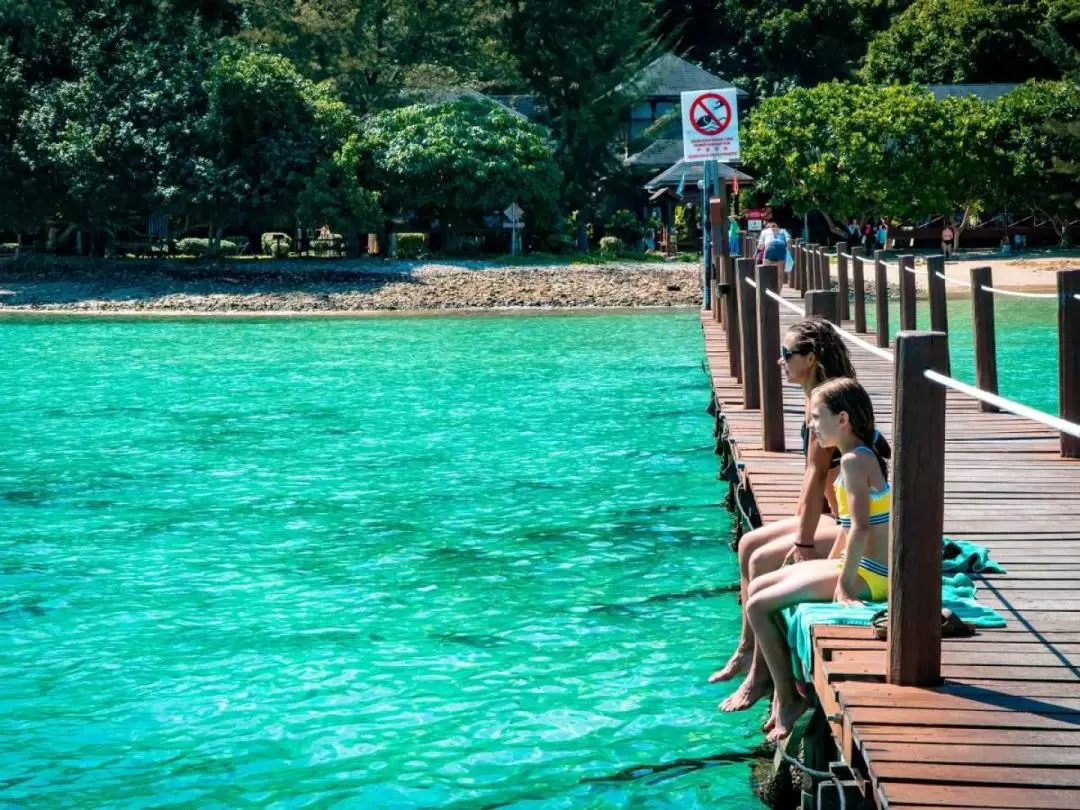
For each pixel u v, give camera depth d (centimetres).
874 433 639
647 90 6531
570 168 6334
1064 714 515
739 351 1727
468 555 1177
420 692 827
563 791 681
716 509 1352
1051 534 845
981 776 461
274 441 1831
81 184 5034
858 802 564
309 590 1069
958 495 977
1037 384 2138
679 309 4359
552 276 4838
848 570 629
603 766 712
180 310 4469
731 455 1348
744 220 5981
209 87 5147
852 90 6047
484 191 5478
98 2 5775
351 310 4469
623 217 6531
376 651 909
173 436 1886
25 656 906
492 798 674
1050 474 1055
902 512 539
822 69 9212
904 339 532
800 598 648
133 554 1197
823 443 641
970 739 492
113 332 3731
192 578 1110
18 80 5303
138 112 5212
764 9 9400
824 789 604
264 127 5316
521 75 6506
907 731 500
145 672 872
